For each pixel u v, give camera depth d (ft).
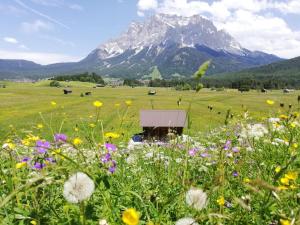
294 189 12.12
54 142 13.80
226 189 13.52
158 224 10.06
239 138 18.44
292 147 17.61
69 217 9.81
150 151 19.92
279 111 23.77
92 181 8.31
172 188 13.60
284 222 8.51
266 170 15.31
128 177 14.49
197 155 17.57
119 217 10.16
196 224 8.34
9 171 12.78
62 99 587.27
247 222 10.55
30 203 10.96
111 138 14.89
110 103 477.36
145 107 462.60
